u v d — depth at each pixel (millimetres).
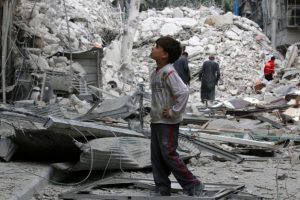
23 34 18141
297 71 26172
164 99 5246
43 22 21562
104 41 29219
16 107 9875
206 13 34312
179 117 5289
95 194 5672
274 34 36125
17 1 18391
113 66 23484
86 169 6875
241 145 10242
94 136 7652
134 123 10633
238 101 16875
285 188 6516
